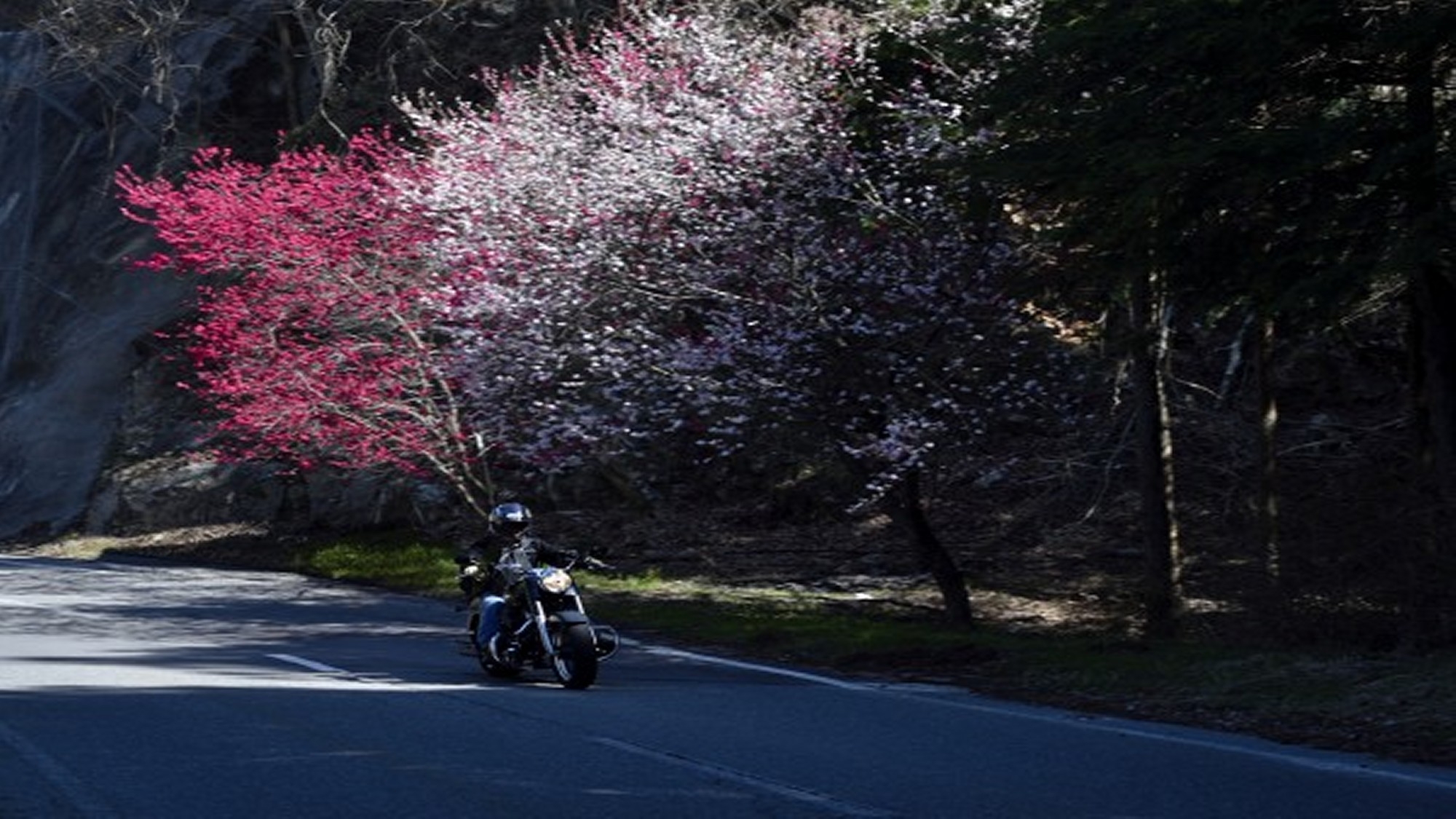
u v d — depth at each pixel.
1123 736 11.19
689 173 20.20
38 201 43.34
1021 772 9.57
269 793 8.62
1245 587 17.75
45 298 40.78
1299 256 14.34
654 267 20.38
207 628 19.11
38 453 36.22
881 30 21.06
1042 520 26.17
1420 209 13.92
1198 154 13.86
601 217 20.30
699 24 22.33
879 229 19.72
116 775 9.09
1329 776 9.55
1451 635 14.96
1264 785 9.23
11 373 39.84
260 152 41.28
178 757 9.68
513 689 13.47
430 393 24.98
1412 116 14.47
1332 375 26.20
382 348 24.06
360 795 8.60
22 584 24.64
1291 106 15.35
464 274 22.02
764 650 17.59
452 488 28.75
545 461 21.89
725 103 21.16
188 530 32.06
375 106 36.50
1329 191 14.70
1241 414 25.67
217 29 43.25
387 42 36.06
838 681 14.73
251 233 25.08
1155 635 19.19
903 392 19.78
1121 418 24.30
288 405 24.69
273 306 25.22
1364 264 13.80
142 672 14.34
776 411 19.62
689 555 26.39
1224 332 26.48
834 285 19.77
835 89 20.81
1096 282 17.31
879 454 19.00
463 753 9.97
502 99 23.75
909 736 11.08
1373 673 13.21
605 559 14.80
